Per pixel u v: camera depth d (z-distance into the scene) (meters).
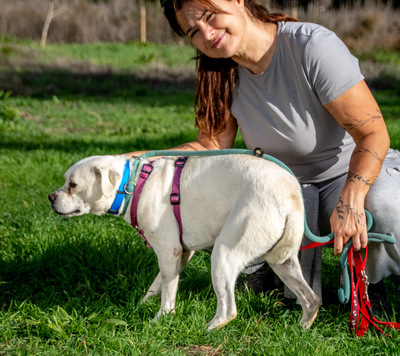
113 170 2.88
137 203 2.90
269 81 2.83
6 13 24.98
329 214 3.02
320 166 2.96
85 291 3.40
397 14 22.64
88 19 25.58
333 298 3.32
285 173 2.70
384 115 9.96
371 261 2.83
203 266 3.68
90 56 19.81
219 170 2.78
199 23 2.62
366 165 2.60
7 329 2.83
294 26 2.76
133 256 3.72
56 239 3.96
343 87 2.62
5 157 6.60
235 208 2.68
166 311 2.91
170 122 9.79
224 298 2.73
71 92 13.49
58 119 10.13
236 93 3.01
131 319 2.95
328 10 22.42
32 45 21.67
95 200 2.98
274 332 2.83
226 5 2.62
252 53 2.78
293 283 2.83
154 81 15.25
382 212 2.69
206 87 3.03
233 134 3.24
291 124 2.83
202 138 3.26
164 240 2.88
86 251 3.76
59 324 2.87
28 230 4.25
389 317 3.00
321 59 2.64
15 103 11.57
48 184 5.52
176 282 2.93
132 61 18.86
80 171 2.97
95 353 2.61
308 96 2.76
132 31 25.14
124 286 3.37
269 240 2.64
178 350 2.63
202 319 2.90
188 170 2.86
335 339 2.75
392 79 15.03
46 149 7.21
